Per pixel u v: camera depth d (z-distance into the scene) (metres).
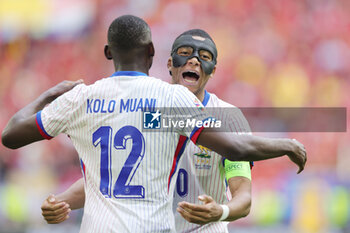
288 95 53.12
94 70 56.62
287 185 35.50
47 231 34.38
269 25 57.34
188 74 12.51
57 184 40.84
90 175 9.62
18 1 60.25
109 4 59.59
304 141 47.06
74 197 12.01
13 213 35.84
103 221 9.23
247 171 11.64
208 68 12.42
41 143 44.12
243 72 54.28
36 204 35.84
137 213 9.16
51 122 9.79
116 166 9.34
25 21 60.00
